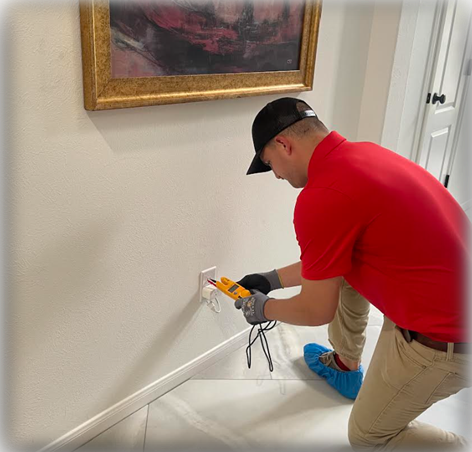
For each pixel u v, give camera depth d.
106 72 1.32
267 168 1.48
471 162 3.79
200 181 1.74
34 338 1.42
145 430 1.73
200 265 1.86
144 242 1.62
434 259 1.25
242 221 1.98
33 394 1.47
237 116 1.78
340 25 2.09
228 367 2.05
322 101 2.16
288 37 1.83
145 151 1.52
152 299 1.72
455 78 3.03
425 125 2.81
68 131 1.31
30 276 1.35
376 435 1.47
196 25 1.50
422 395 1.35
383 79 2.31
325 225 1.22
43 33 1.19
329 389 1.96
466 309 1.26
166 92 1.49
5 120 1.18
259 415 1.81
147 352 1.78
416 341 1.31
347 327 1.84
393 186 1.24
